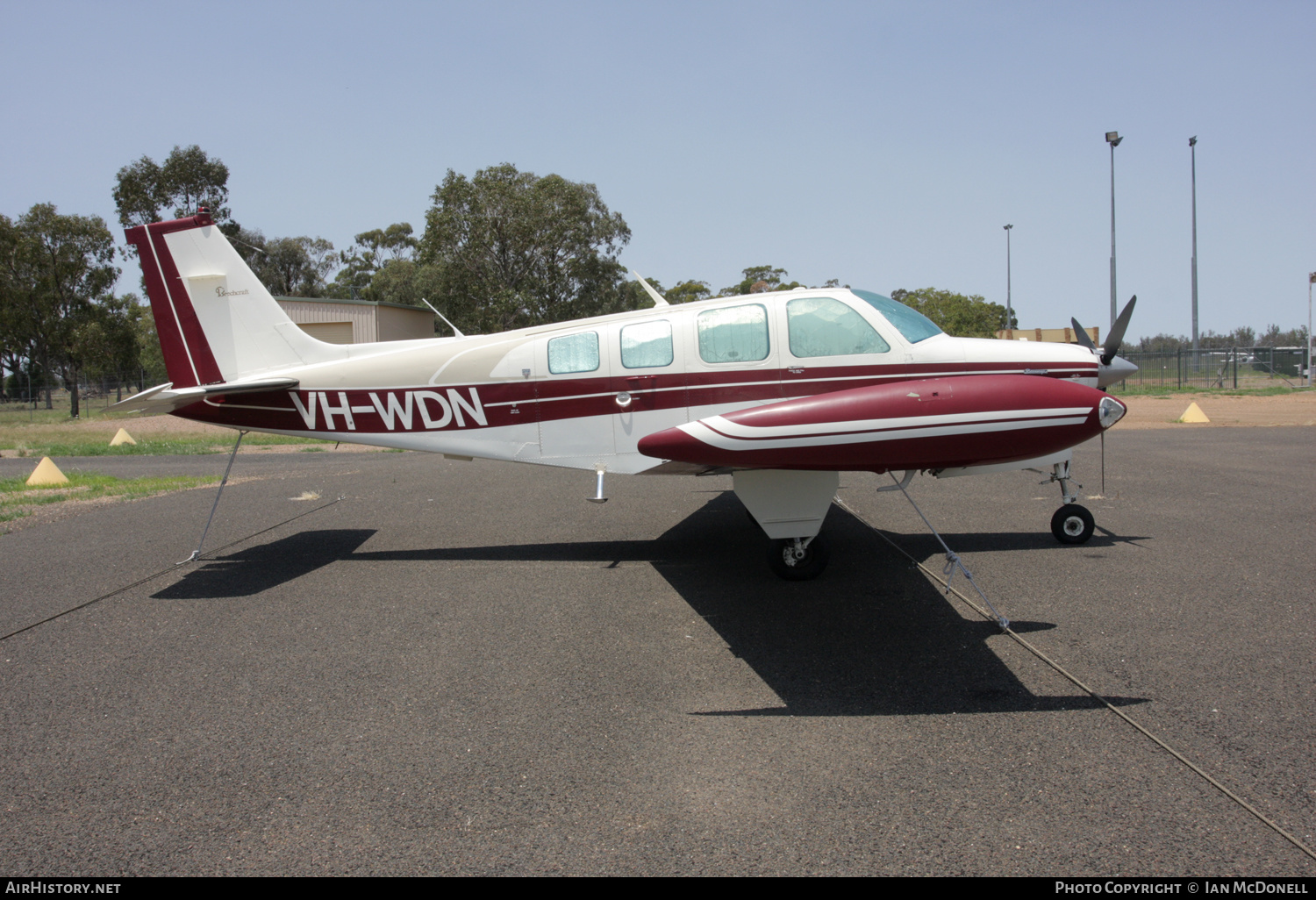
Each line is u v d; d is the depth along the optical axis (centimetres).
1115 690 351
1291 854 237
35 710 359
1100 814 260
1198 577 508
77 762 311
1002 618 427
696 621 460
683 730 328
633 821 263
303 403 626
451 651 421
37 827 269
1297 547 573
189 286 640
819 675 378
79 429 2264
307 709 354
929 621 448
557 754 310
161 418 2639
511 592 526
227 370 642
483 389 606
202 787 291
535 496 891
